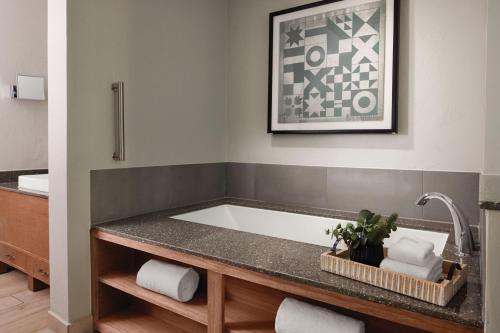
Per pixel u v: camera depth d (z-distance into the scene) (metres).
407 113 2.17
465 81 2.01
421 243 1.22
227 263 1.50
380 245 1.30
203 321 1.64
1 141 3.05
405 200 2.19
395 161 2.21
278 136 2.66
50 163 2.01
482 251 1.17
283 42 2.57
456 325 1.04
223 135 2.91
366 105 2.26
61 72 1.92
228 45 2.90
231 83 2.89
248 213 2.62
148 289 1.89
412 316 1.11
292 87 2.54
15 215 2.54
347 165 2.38
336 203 2.43
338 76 2.36
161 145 2.41
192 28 2.60
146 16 2.29
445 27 2.05
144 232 1.90
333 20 2.37
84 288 2.04
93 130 2.03
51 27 1.96
